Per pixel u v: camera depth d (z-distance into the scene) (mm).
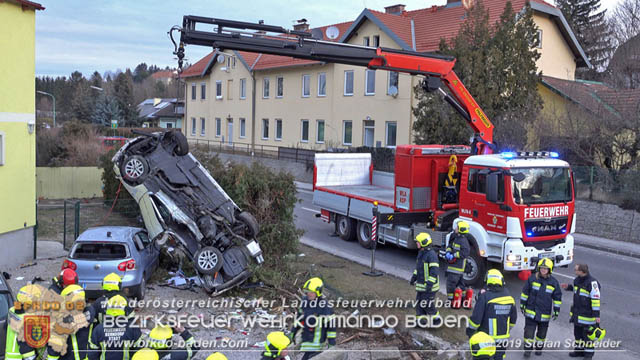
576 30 42469
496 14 27219
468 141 19438
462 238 9344
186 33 8992
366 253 14547
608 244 16484
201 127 48875
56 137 29203
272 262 11250
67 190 24359
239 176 11391
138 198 10602
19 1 12211
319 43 10625
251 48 9656
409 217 13086
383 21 28516
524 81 19656
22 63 12539
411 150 13102
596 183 18359
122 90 75375
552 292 7773
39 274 11695
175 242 10781
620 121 18234
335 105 32656
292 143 36719
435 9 30625
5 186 12117
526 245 10695
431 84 12367
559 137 19812
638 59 21172
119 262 9453
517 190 10633
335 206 16531
